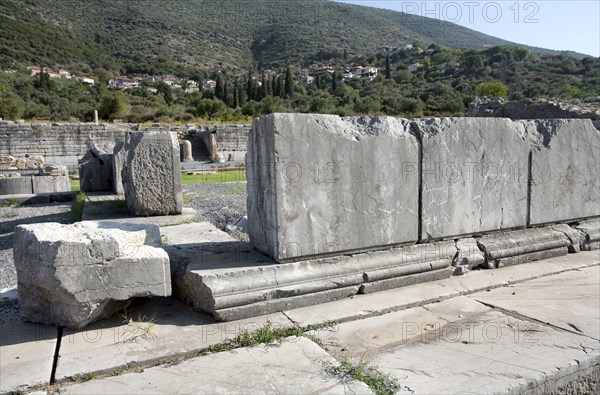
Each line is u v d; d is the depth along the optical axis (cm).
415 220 405
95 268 292
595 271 446
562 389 265
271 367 256
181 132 3123
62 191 1363
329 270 360
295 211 348
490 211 450
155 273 309
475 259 433
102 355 268
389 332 311
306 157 349
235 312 319
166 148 779
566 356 278
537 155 477
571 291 393
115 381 243
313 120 351
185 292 347
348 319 329
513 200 465
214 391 232
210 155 2903
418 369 262
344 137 364
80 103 4803
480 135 437
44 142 2805
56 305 302
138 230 351
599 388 284
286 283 340
